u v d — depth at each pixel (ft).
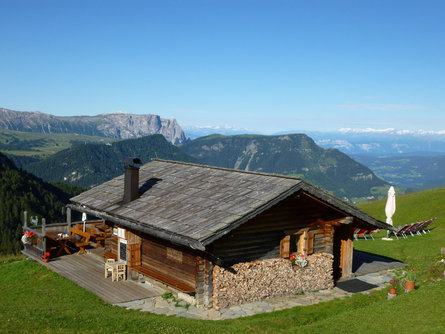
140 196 58.59
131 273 55.98
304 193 50.52
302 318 41.70
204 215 45.85
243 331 36.50
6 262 73.15
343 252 60.80
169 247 50.47
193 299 46.78
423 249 80.23
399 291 51.57
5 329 32.94
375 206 140.77
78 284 54.44
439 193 136.67
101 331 34.06
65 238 70.23
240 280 47.34
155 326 36.22
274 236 50.93
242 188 51.44
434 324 34.78
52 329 33.81
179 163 70.28
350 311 43.09
